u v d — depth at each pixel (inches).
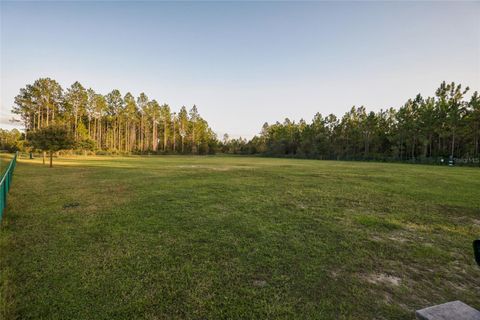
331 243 182.5
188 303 111.4
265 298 116.0
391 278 136.2
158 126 2940.5
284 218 242.4
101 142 2397.9
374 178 574.6
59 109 1876.2
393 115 2070.6
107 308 106.9
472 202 324.5
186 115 3090.6
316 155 2375.7
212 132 3575.3
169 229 205.6
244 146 3201.3
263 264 148.7
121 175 576.7
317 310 108.0
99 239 182.7
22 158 1211.2
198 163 1152.8
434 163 1472.7
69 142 824.3
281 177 575.8
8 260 147.3
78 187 401.7
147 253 160.6
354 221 237.3
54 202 296.2
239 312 106.0
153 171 684.7
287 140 2775.6
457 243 188.4
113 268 140.7
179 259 153.1
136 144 2738.7
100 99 2206.0
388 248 175.9
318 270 143.0
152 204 288.2
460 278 137.9
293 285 127.4
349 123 2249.0
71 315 102.1
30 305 107.4
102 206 278.5
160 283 126.7
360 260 156.4
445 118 1503.4
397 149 1857.8
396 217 254.2
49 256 153.7
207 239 185.5
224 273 137.7
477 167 1163.9
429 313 100.7
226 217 241.4
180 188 396.5
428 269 147.3
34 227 206.4
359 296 118.6
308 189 409.4
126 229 204.2
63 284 123.7
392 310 108.6
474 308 109.3
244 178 544.7
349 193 378.6
